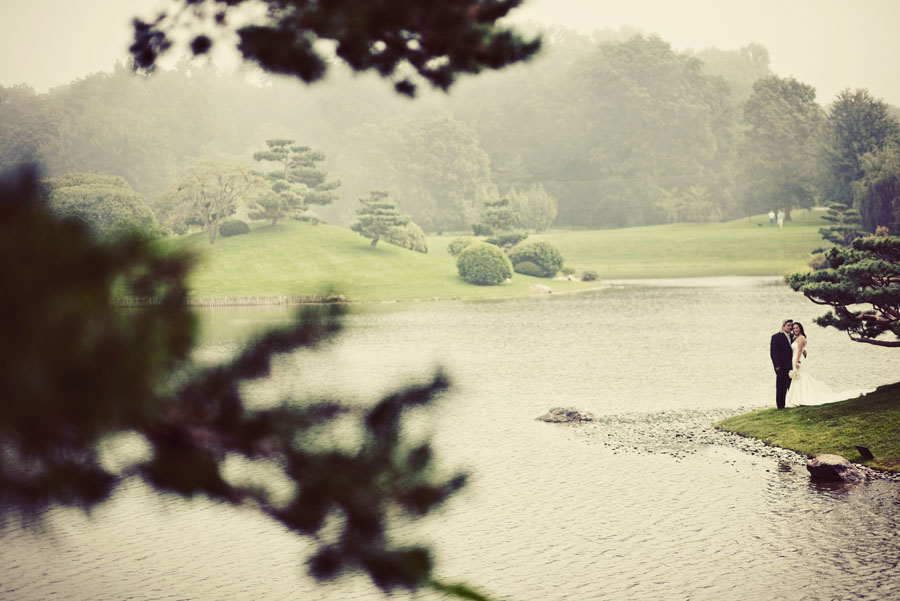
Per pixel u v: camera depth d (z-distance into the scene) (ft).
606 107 636.48
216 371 9.29
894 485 55.88
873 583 38.91
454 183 595.47
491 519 50.44
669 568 42.09
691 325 167.84
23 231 6.56
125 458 8.70
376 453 10.53
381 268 316.40
